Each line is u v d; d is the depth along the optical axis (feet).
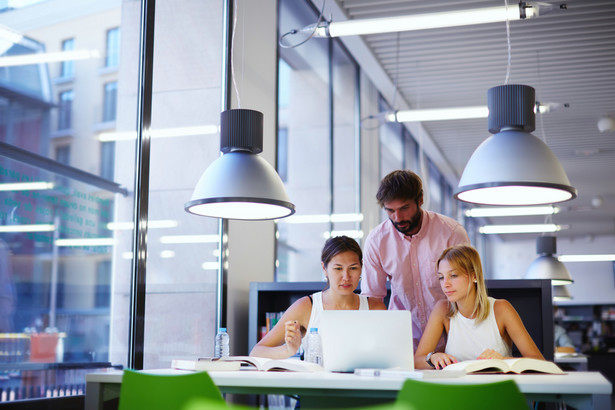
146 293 11.85
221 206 8.96
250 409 5.90
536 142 8.60
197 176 13.07
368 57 20.59
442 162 32.86
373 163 24.36
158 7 12.30
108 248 26.02
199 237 12.98
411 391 5.48
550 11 11.61
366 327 7.47
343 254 9.12
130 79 17.72
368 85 23.80
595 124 26.50
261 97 15.06
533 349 8.39
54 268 27.35
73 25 26.73
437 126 27.09
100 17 27.81
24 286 27.02
